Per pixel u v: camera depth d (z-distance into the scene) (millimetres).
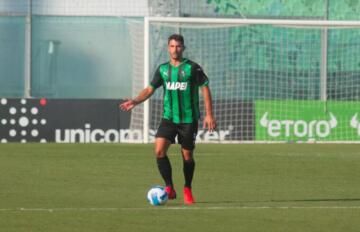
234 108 76750
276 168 52562
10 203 35812
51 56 83875
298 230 29266
